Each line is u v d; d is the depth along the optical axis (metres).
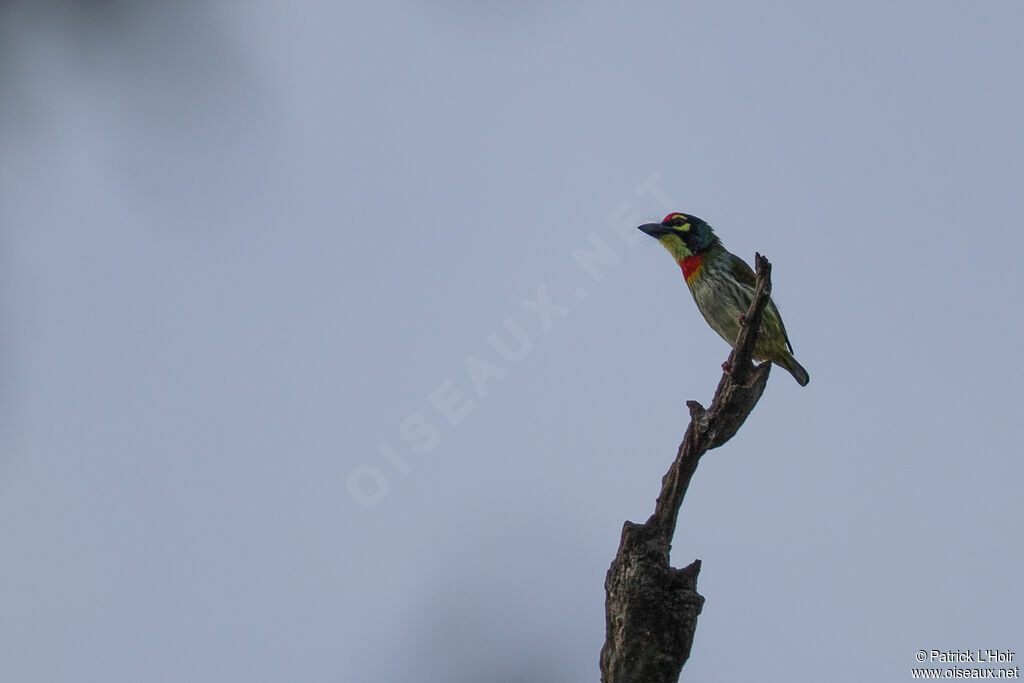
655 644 9.18
